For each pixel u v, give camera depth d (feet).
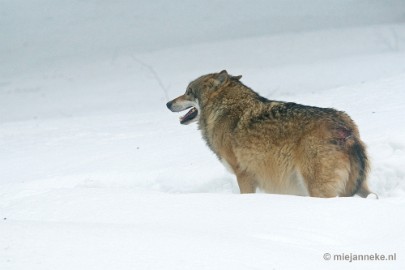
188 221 40.22
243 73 191.62
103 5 315.78
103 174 67.05
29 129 111.45
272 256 30.96
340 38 231.91
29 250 30.50
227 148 56.13
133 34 279.28
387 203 40.42
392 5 280.51
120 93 185.78
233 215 40.55
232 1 312.09
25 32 287.28
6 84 223.10
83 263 28.81
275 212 40.32
